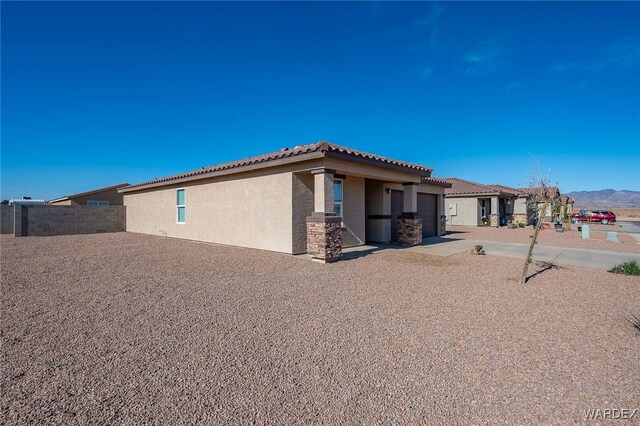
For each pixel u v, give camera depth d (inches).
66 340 167.5
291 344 165.2
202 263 378.3
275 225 455.5
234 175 525.3
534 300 241.0
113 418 108.0
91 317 200.8
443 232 776.3
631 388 127.4
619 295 254.7
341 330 183.5
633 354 155.2
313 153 386.6
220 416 110.0
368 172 452.4
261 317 203.3
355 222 525.7
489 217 1156.5
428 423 107.9
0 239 666.2
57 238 679.7
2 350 155.3
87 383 128.2
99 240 636.1
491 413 112.9
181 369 139.8
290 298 243.3
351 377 134.9
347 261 394.0
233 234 529.0
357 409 114.6
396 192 626.8
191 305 225.6
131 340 168.2
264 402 117.8
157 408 113.5
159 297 243.9
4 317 199.3
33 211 766.5
